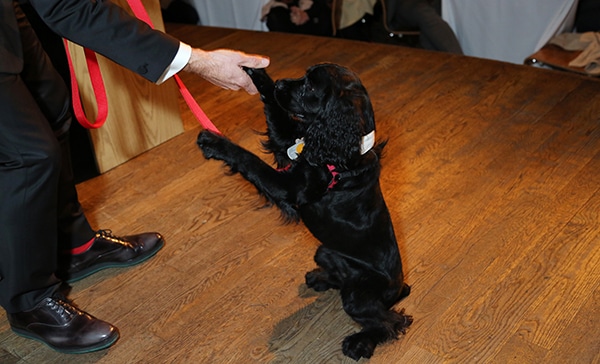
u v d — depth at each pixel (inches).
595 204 97.9
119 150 114.9
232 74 73.5
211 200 104.8
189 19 195.3
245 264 90.0
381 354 74.0
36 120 65.4
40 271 72.7
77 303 84.3
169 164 115.6
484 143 116.0
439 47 162.7
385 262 74.5
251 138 121.7
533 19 148.9
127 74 110.9
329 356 74.5
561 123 120.3
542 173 106.3
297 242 93.9
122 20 66.9
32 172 65.8
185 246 94.4
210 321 80.3
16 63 63.1
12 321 77.9
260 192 70.8
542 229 93.4
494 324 77.1
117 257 89.6
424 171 109.2
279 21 177.3
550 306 79.3
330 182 69.4
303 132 73.6
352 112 66.4
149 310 82.6
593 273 84.3
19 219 67.4
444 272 86.2
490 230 93.9
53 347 76.5
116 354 76.0
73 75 76.2
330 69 68.4
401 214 98.7
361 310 74.3
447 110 128.3
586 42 145.2
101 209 103.7
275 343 76.5
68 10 64.9
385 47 159.5
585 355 71.7
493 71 142.9
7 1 62.3
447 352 73.5
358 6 173.3
